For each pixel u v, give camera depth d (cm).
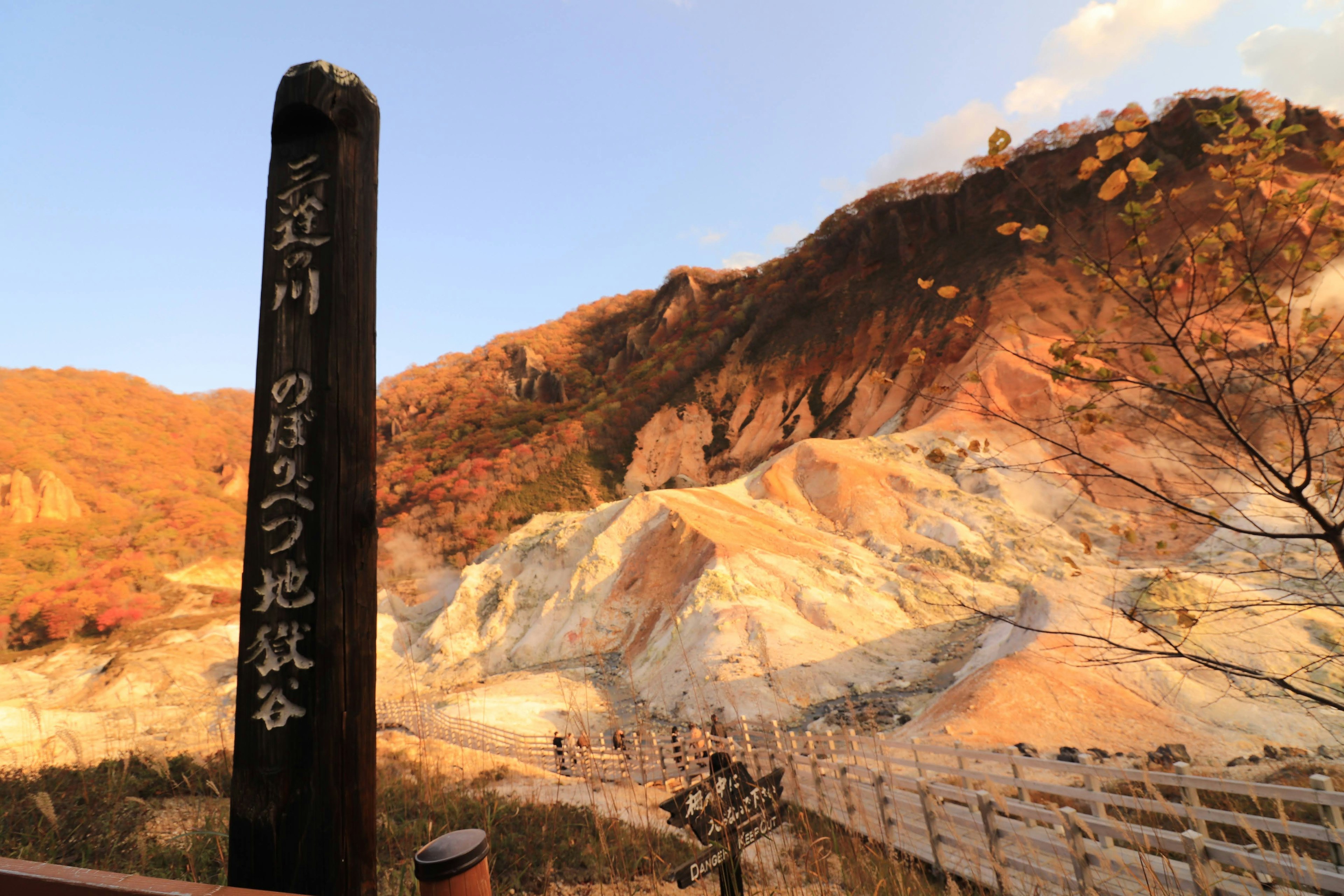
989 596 3434
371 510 208
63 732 639
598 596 4272
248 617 195
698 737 515
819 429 8050
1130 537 276
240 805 186
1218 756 1311
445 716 1717
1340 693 259
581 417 10431
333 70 217
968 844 647
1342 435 232
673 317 12975
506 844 478
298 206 214
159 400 14525
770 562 3700
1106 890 498
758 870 402
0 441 11081
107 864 420
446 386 14288
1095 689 1617
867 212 10725
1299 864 426
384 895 393
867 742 838
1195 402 261
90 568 9012
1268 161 237
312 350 204
